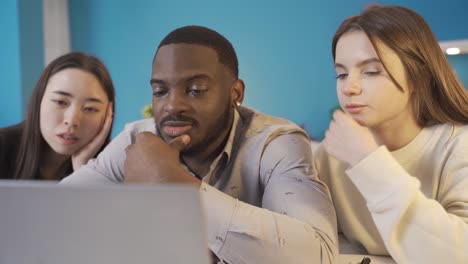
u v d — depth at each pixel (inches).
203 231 16.1
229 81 33.9
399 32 33.4
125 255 16.7
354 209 40.8
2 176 55.5
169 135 32.8
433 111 36.4
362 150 31.6
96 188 16.3
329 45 137.8
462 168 34.7
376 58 33.3
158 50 33.4
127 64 161.0
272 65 143.6
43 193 16.8
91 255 16.9
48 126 49.7
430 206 30.2
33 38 154.2
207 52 32.6
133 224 16.3
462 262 29.3
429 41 34.9
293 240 28.3
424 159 37.1
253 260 28.1
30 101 51.8
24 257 17.4
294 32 141.0
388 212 30.2
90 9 163.0
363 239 40.4
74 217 16.7
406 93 34.4
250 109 39.5
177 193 15.8
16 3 147.3
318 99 139.8
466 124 36.8
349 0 135.1
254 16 145.1
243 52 146.6
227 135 35.6
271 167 34.6
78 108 49.3
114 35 161.8
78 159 51.6
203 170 35.7
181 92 32.4
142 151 28.7
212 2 149.6
